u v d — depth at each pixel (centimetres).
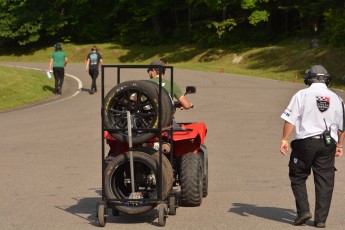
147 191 1345
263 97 4309
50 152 2300
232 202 1497
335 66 6456
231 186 1691
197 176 1425
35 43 12006
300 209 1259
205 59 8750
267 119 3222
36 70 6438
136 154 1284
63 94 4647
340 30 6681
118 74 1355
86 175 1861
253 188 1662
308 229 1239
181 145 1448
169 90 1434
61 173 1894
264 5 8481
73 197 1568
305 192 1260
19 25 11412
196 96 4384
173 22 11181
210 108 3709
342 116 1253
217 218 1336
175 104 1480
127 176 1336
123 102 1291
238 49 8650
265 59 7656
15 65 8119
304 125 1237
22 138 2675
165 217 1271
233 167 1980
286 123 1250
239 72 6931
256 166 1995
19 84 4675
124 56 10381
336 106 1240
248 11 9088
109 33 11688
